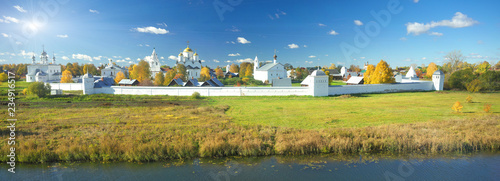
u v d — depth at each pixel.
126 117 23.97
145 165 14.56
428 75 101.00
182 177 13.16
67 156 14.84
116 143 16.16
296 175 13.45
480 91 49.53
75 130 19.19
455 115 25.17
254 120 23.17
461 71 54.47
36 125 20.44
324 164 14.82
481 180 13.02
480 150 16.89
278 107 30.55
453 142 16.94
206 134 18.45
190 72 89.75
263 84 79.69
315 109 29.06
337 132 18.67
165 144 16.28
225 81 81.69
